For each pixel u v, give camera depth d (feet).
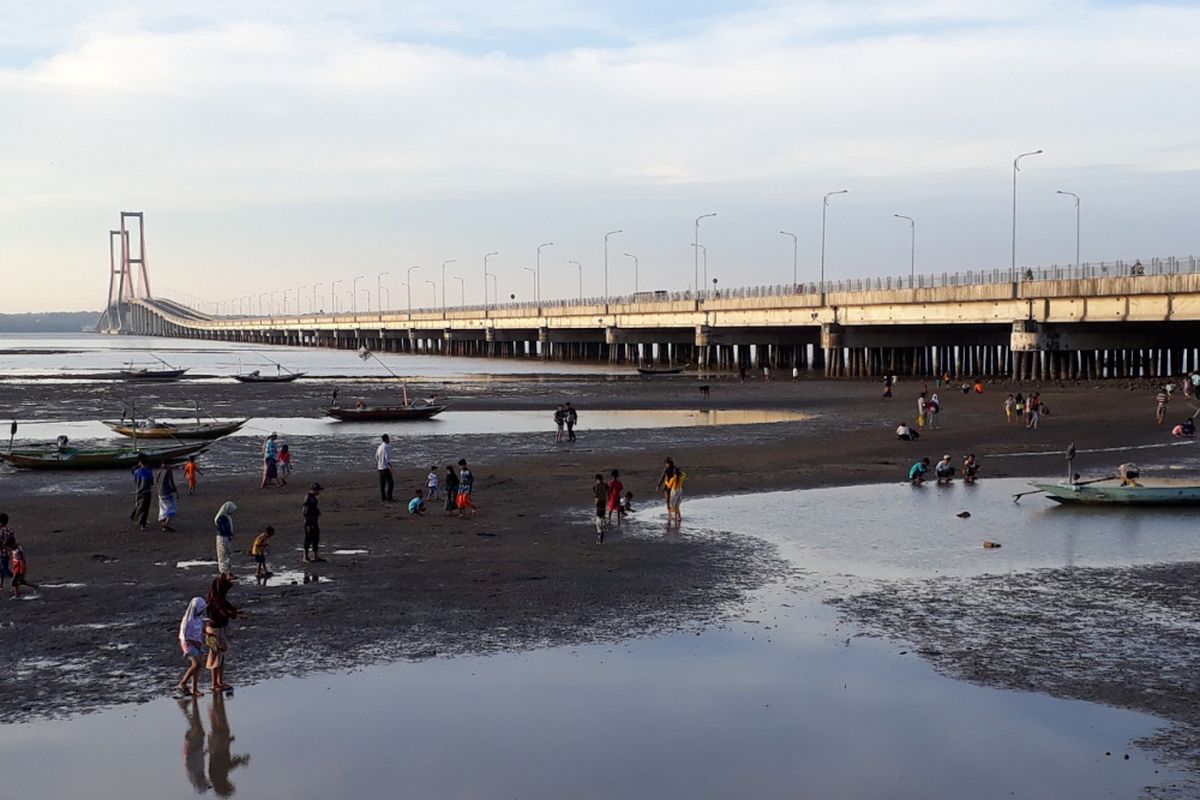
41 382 360.07
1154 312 252.62
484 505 117.08
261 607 74.64
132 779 49.29
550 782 48.98
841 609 75.15
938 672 62.39
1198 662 63.98
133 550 93.04
